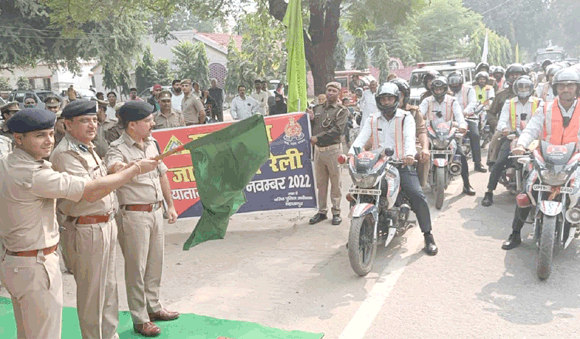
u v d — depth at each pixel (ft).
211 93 63.62
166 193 16.12
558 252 20.62
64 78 149.59
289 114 26.17
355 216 18.86
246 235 24.95
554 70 34.17
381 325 15.25
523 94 27.30
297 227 25.79
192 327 15.53
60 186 10.91
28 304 11.13
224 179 14.20
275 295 17.80
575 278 18.10
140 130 14.87
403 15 51.49
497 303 16.38
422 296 17.12
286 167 26.53
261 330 15.14
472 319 15.39
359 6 50.98
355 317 15.84
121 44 84.58
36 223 11.03
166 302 17.72
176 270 20.72
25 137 10.81
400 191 21.31
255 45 74.23
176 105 42.70
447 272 19.07
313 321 15.74
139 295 15.08
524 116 26.53
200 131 26.22
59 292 11.48
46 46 81.05
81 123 12.64
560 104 20.21
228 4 51.24
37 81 147.74
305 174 26.45
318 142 25.54
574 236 20.53
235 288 18.60
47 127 10.85
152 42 154.40
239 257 21.84
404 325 15.19
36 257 11.05
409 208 20.92
